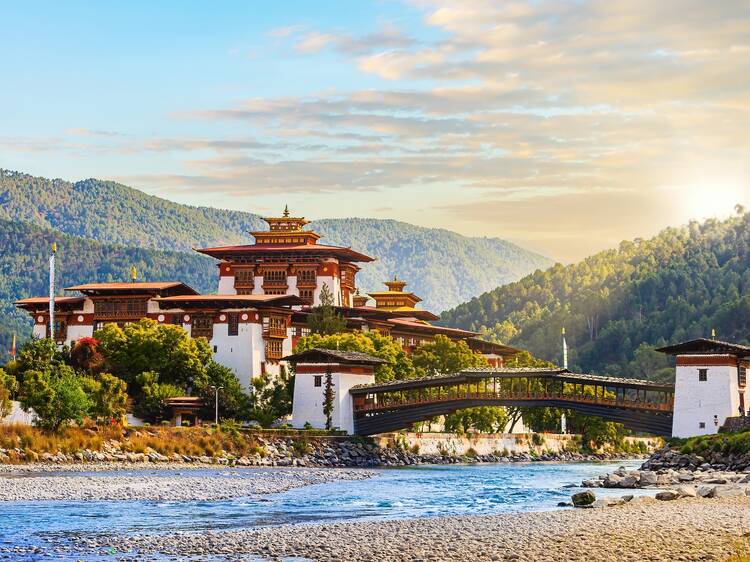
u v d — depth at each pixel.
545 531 73.81
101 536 76.88
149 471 150.25
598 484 131.00
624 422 180.75
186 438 179.00
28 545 71.94
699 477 130.38
